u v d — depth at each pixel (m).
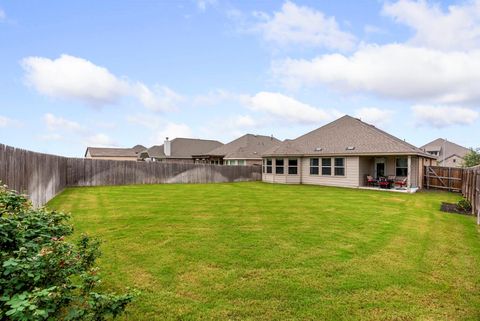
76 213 10.02
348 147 22.08
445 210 11.86
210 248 6.23
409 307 4.06
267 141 39.28
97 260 5.47
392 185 20.55
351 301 4.17
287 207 11.57
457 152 51.88
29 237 3.22
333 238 7.14
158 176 24.42
